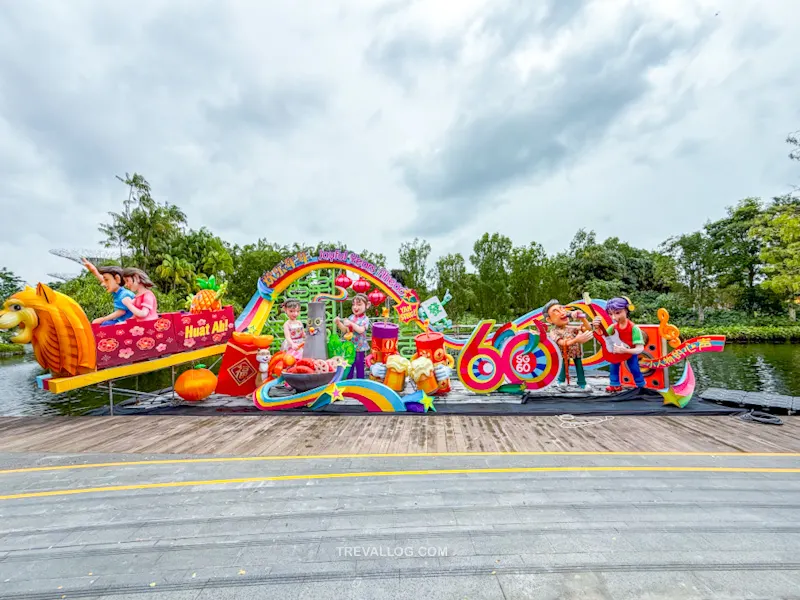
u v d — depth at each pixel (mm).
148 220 28766
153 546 3168
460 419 6902
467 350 8469
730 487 4082
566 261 40781
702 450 5238
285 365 8438
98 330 7098
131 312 8047
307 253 11352
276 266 11445
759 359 18062
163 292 27594
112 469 4828
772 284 24500
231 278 29484
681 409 7191
